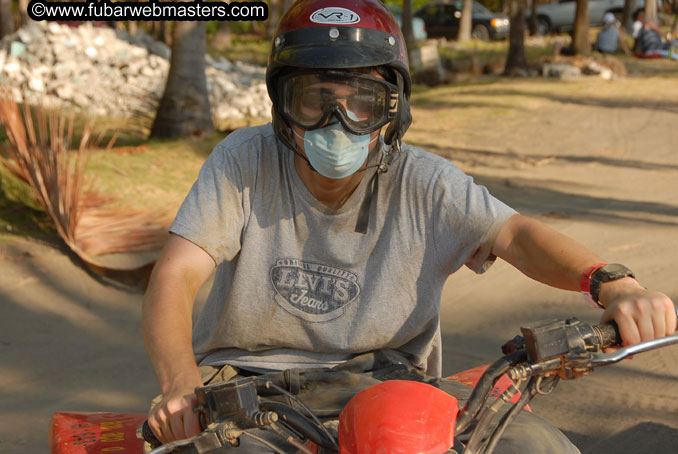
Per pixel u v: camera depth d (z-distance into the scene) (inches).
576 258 76.8
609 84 701.9
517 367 62.2
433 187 83.5
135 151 363.9
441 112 557.3
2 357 170.9
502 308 196.5
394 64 79.1
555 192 318.7
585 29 863.7
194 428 66.1
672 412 139.6
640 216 276.5
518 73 768.3
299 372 82.0
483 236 82.7
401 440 58.1
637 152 411.8
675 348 168.9
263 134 86.3
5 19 611.2
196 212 83.4
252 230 84.5
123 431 85.2
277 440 71.6
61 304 203.8
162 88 503.8
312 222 83.3
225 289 87.2
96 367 167.8
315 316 84.0
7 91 268.7
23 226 255.1
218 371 87.7
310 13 79.0
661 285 203.8
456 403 64.4
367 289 83.7
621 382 153.3
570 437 132.3
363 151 79.6
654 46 916.6
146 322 77.1
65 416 89.6
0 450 131.0
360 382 81.5
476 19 1183.6
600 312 190.1
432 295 85.3
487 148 426.3
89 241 239.5
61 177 253.0
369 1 81.2
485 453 63.5
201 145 387.5
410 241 83.7
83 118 442.9
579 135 465.1
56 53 490.0
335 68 76.5
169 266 81.4
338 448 64.8
